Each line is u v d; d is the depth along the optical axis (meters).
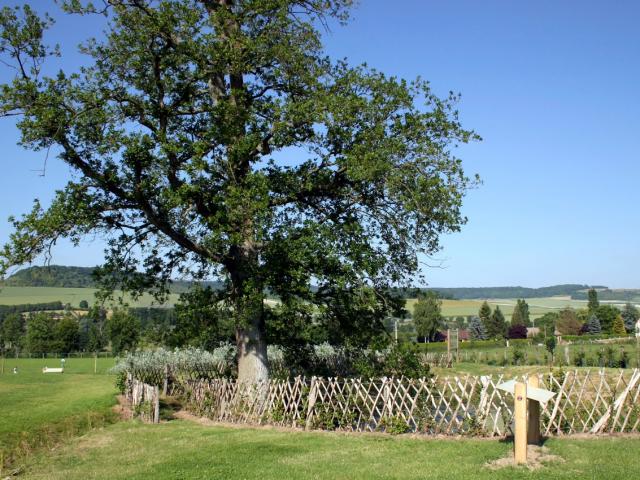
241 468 12.27
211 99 21.03
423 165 18.48
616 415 14.12
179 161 18.50
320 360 25.30
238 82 21.05
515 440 11.44
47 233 17.52
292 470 11.86
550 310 151.00
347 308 20.92
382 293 21.55
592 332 97.44
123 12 18.19
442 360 42.19
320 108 18.41
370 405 16.42
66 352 86.38
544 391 11.71
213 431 17.30
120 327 58.50
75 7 17.59
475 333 97.81
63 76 17.42
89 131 17.86
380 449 13.45
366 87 19.17
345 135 18.69
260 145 20.36
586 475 10.38
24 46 16.56
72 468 13.42
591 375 18.34
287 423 17.56
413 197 17.92
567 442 12.95
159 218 18.95
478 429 14.38
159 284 21.70
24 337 90.31
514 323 112.06
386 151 17.80
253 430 17.11
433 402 15.12
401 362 20.11
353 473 11.35
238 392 19.44
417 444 13.77
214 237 17.95
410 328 91.00
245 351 20.95
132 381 24.50
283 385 18.17
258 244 19.91
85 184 18.33
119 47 18.52
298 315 21.62
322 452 13.50
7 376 46.31
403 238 20.28
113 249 20.39
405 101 18.56
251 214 17.72
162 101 19.00
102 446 15.91
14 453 15.93
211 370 27.39
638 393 14.42
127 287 20.88
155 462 13.33
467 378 14.95
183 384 25.17
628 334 88.88
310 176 20.16
